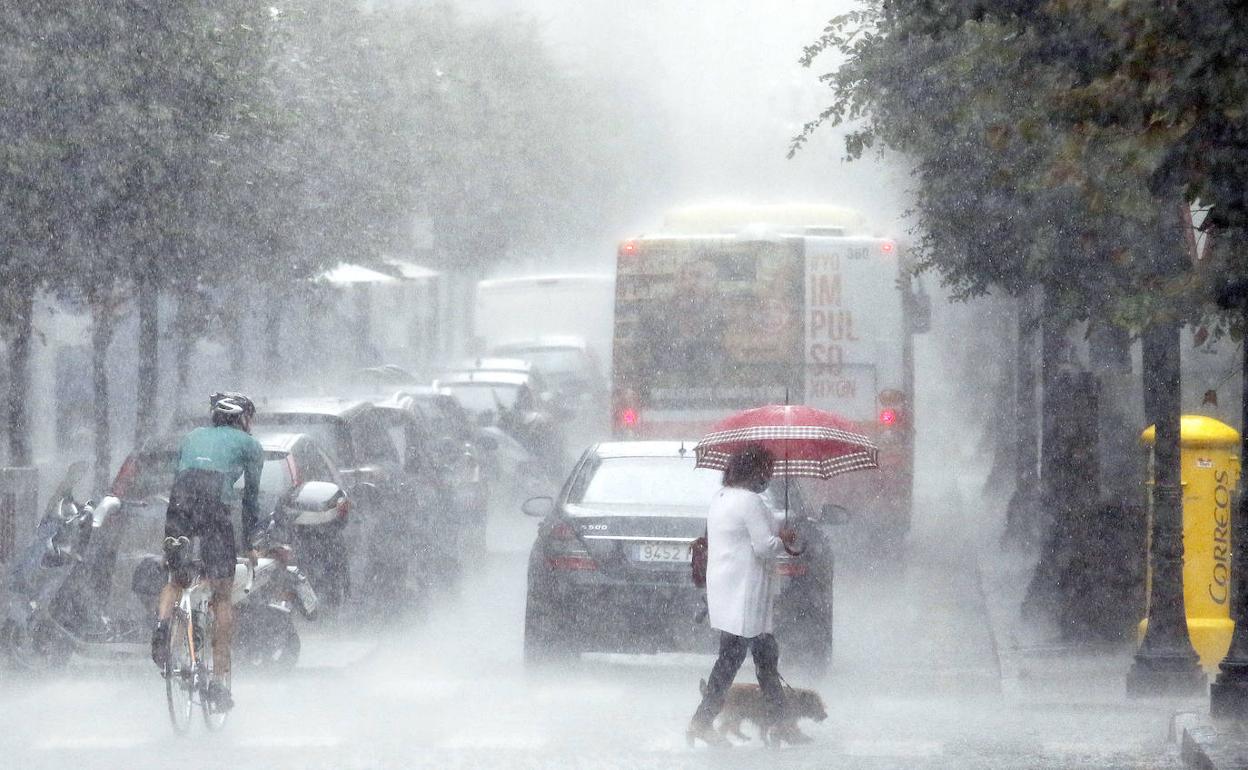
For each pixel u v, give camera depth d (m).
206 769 24.20
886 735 29.20
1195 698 33.97
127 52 46.25
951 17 26.86
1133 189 24.88
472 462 55.97
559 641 34.97
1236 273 25.34
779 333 56.84
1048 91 25.12
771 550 27.22
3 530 42.66
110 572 33.91
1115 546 41.00
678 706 32.84
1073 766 25.11
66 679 33.28
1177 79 21.86
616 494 35.94
